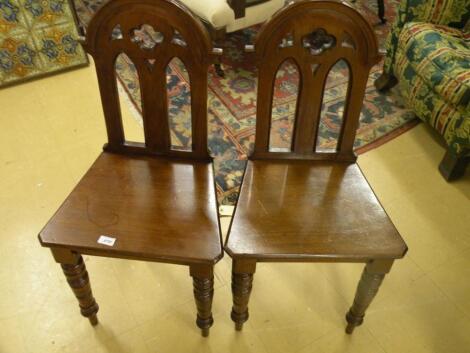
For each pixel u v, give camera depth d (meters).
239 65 2.31
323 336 1.27
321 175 1.14
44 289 1.35
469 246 1.51
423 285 1.40
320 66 1.03
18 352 1.21
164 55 1.01
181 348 1.23
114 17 0.97
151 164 1.15
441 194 1.70
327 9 0.96
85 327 1.27
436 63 1.66
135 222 0.99
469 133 1.56
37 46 2.17
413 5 1.84
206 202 1.05
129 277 1.39
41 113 2.04
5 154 1.81
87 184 1.08
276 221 1.01
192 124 1.11
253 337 1.26
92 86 2.22
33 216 1.56
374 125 2.00
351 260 0.97
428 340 1.26
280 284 1.39
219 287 1.38
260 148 1.16
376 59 1.01
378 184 1.73
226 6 1.94
